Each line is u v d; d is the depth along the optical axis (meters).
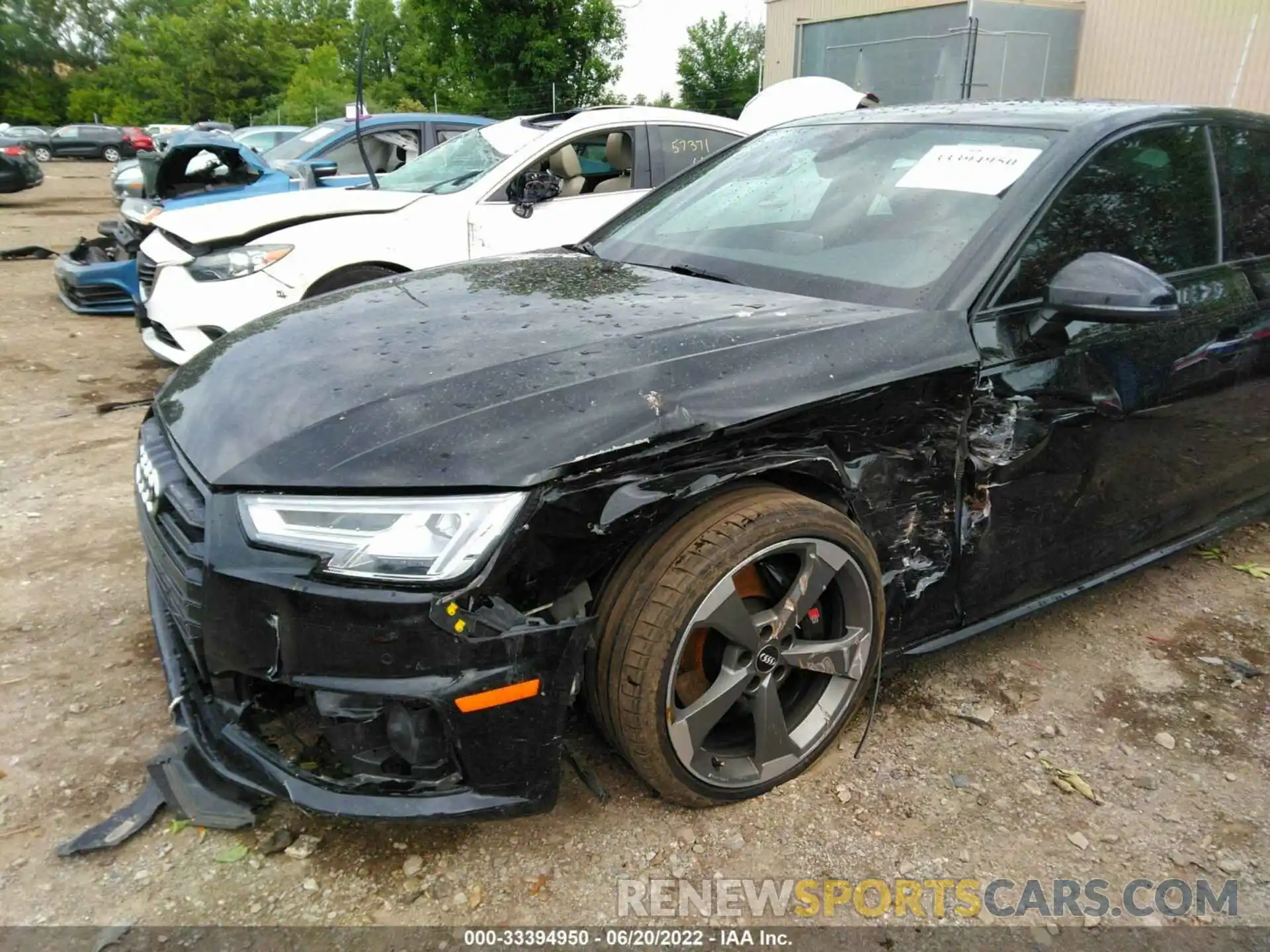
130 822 2.15
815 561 2.16
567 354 2.11
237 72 60.53
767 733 2.21
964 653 2.94
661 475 1.93
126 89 65.19
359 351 2.26
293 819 2.19
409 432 1.87
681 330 2.23
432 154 6.56
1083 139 2.66
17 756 2.37
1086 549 2.80
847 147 3.10
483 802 1.90
